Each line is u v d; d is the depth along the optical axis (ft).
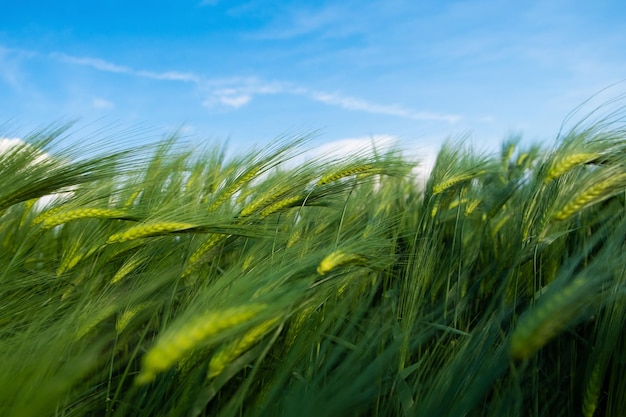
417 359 1.94
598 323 1.75
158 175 2.43
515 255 2.07
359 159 2.16
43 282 1.83
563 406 1.75
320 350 1.76
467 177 2.44
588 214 2.43
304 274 1.45
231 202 2.25
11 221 2.16
